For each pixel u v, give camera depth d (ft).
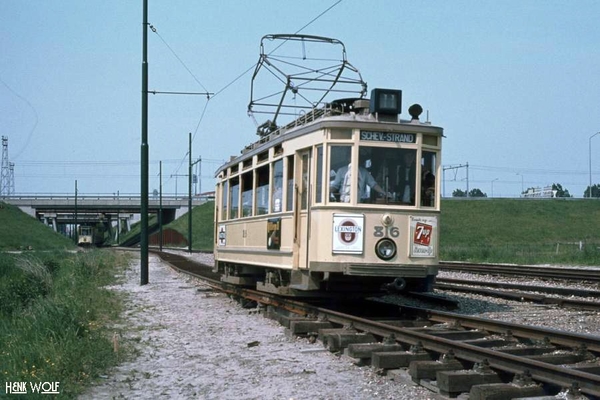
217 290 63.16
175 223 292.81
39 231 258.98
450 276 77.61
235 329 39.40
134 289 68.08
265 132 53.11
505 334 30.94
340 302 44.88
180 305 52.70
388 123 38.01
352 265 36.78
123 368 29.48
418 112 39.55
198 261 130.31
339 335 30.68
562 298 47.09
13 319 39.60
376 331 31.71
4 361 28.84
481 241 229.86
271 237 44.78
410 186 38.42
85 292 56.24
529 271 72.49
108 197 292.61
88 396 24.97
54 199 289.33
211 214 296.51
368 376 26.21
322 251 37.47
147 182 76.18
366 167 37.81
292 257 40.50
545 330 29.22
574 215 263.49
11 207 278.67
